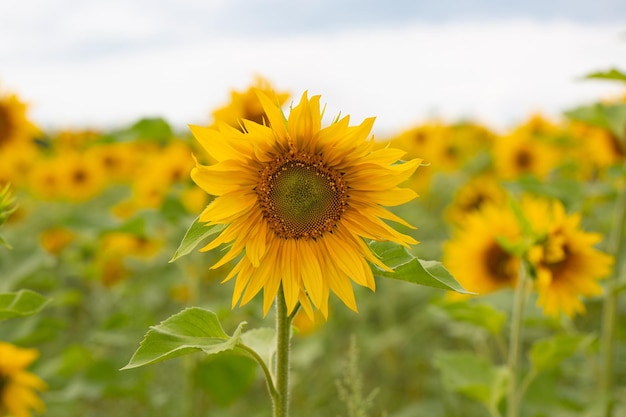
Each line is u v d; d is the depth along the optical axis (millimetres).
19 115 1963
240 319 1752
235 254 881
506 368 1382
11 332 1584
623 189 1573
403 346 2359
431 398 2094
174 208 1684
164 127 1515
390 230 890
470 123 3930
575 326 2268
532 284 1332
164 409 1880
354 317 2395
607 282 1534
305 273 893
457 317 1349
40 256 1715
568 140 2273
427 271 850
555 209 1340
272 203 885
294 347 2279
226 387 1676
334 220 900
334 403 2078
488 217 1543
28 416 1413
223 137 857
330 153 891
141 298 2314
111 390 1623
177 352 806
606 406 1493
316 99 866
